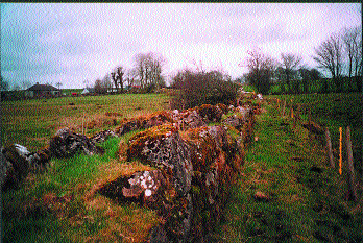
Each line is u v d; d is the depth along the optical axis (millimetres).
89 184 3510
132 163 3867
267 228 4727
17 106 25047
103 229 2701
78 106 26734
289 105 24266
